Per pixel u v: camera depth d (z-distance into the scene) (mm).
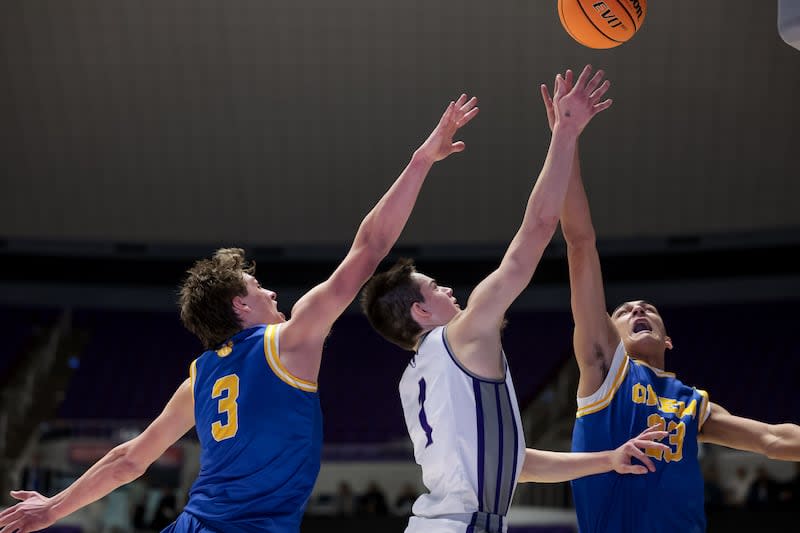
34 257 17797
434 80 15664
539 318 17828
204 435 2582
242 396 2514
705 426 3279
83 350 17172
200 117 16062
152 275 18234
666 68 15258
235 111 16016
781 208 16016
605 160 16297
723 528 10703
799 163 15773
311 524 11656
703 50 14984
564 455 2932
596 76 2602
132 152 16359
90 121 16000
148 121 16062
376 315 2811
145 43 15266
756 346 16312
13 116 15836
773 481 10789
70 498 2889
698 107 15617
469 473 2447
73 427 12664
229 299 2666
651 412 3152
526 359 16969
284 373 2510
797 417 14836
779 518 10562
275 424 2477
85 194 16609
